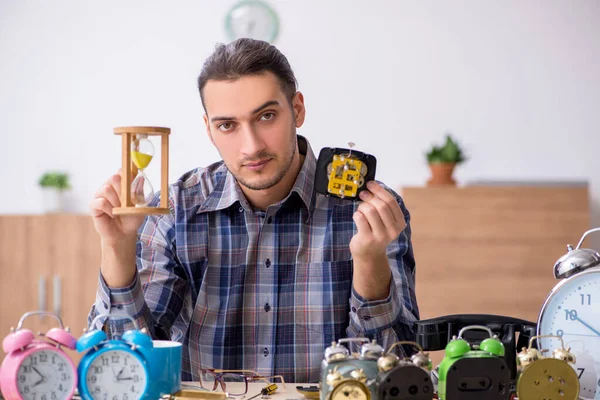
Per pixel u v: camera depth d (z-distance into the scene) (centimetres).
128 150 120
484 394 105
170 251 161
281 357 156
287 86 142
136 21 370
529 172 375
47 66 370
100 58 370
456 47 373
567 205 344
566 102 377
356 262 136
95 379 103
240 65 137
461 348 108
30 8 371
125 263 135
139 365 105
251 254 158
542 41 376
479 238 340
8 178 370
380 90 371
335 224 160
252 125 139
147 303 154
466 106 373
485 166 375
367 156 133
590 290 119
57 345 104
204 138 368
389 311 139
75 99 370
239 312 157
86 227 341
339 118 370
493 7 375
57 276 340
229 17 362
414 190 340
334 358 106
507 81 375
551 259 342
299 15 369
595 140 377
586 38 377
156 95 369
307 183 159
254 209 161
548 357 112
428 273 339
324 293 158
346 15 370
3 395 103
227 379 152
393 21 371
